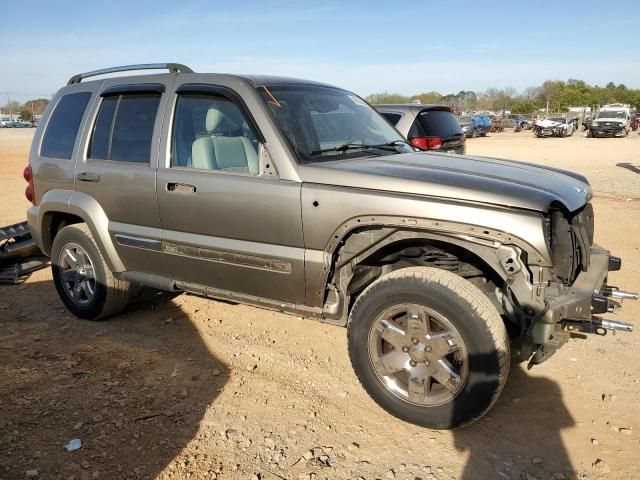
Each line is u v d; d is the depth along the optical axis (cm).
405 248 378
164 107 443
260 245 389
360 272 376
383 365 352
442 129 948
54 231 546
